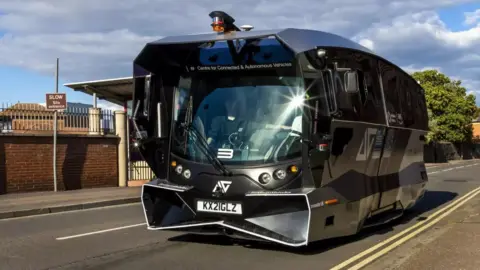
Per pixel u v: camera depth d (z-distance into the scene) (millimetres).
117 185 18797
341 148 6949
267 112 6797
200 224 6855
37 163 16234
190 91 7414
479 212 11922
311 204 6277
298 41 6496
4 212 11555
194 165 7043
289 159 6520
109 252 7422
